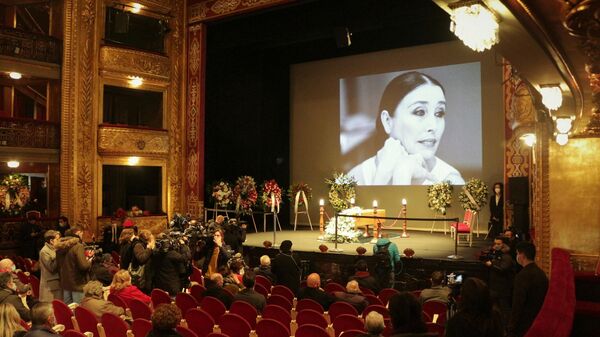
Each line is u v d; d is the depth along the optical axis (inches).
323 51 829.2
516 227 550.0
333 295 306.0
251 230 780.6
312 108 848.9
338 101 823.1
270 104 837.2
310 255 540.1
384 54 786.2
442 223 725.3
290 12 716.7
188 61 773.9
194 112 762.8
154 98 783.7
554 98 260.5
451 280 204.2
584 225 384.8
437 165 735.1
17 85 724.7
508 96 594.2
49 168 672.4
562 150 390.6
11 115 737.6
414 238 648.4
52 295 316.8
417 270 483.5
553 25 168.1
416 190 747.4
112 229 648.4
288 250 382.0
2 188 628.1
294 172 863.7
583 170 385.4
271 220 823.1
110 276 352.5
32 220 581.9
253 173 812.6
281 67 862.5
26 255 571.2
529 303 205.6
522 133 544.4
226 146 832.9
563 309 138.8
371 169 788.6
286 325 256.2
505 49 196.1
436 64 744.3
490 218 638.5
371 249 553.3
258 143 813.2
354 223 623.2
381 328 158.7
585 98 274.5
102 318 227.1
